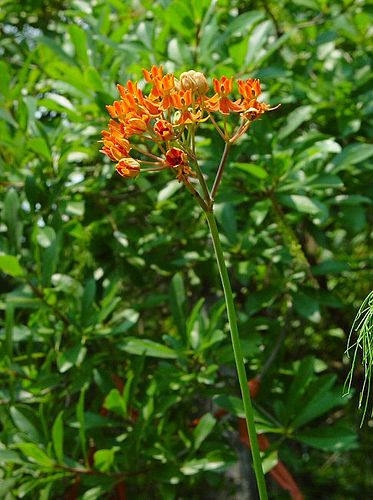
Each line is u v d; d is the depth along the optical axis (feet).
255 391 1.97
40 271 1.96
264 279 2.30
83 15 2.33
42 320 1.99
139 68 2.07
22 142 2.14
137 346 1.92
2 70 2.12
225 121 1.08
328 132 2.36
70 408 2.07
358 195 2.15
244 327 2.10
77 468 1.74
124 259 2.28
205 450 2.03
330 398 1.86
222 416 2.13
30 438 1.80
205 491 2.80
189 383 1.97
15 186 2.23
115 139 1.06
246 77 2.03
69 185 2.12
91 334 1.92
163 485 1.87
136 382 1.88
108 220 2.24
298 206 1.87
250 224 2.12
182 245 2.34
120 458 1.84
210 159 2.14
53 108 2.16
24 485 1.79
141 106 1.05
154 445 1.88
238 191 2.03
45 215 2.15
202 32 2.08
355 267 2.93
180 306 1.96
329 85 2.32
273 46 2.06
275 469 1.86
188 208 2.16
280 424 1.90
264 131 1.94
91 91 2.13
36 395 2.04
